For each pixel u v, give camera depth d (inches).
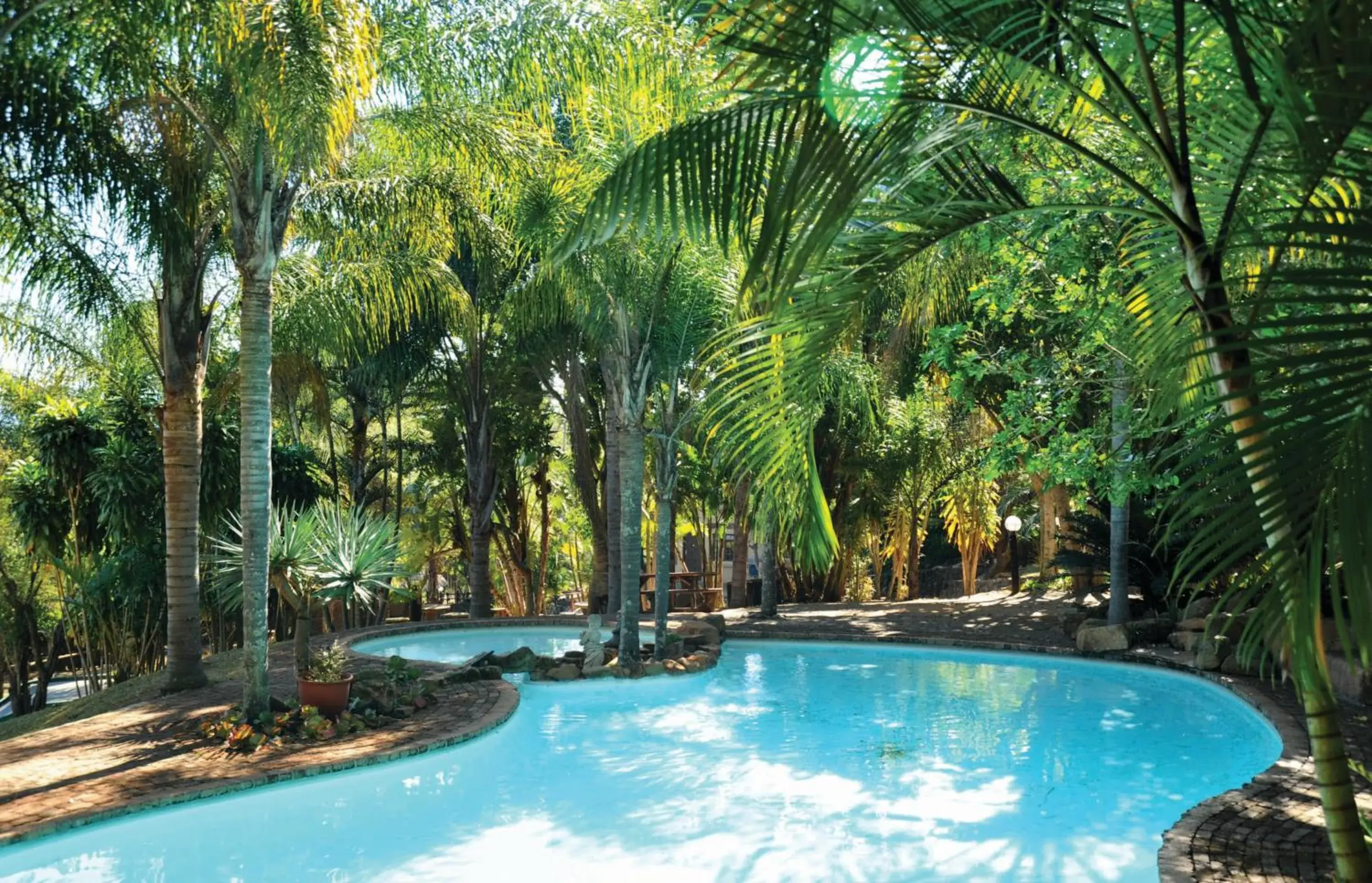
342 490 987.3
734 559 893.2
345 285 519.5
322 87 280.8
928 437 917.8
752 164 120.7
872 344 754.2
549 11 358.0
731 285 453.4
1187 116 147.3
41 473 626.2
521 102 387.9
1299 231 94.9
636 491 493.4
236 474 632.4
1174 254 172.2
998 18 120.4
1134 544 570.9
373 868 223.3
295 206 439.8
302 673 349.1
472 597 816.3
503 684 426.3
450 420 926.4
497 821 257.6
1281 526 91.5
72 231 389.1
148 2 285.1
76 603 619.2
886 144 118.4
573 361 816.3
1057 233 362.3
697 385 488.1
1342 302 91.8
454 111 398.6
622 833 247.6
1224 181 144.7
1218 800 235.1
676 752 333.4
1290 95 96.3
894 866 223.1
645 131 363.3
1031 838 241.3
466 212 463.8
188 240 376.5
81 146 330.6
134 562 610.2
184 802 261.4
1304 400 90.6
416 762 313.6
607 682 472.1
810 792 282.5
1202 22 129.5
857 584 1092.5
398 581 856.9
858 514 975.6
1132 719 380.5
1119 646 518.6
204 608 657.6
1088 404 607.8
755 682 481.1
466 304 549.3
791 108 126.9
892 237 155.9
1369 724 315.6
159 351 474.3
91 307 405.4
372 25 320.2
